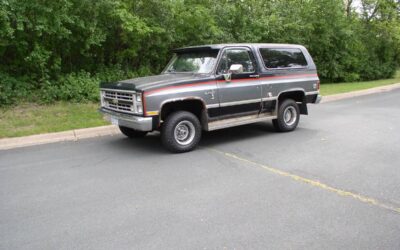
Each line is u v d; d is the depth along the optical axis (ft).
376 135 26.23
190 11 42.19
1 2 30.30
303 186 16.28
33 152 22.45
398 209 13.89
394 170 18.35
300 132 27.81
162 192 15.76
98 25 37.65
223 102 23.36
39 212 13.97
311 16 64.90
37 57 33.76
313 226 12.55
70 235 12.17
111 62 42.50
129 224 12.87
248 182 16.87
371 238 11.75
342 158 20.57
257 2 54.29
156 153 22.02
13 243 11.71
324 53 71.41
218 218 13.21
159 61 45.44
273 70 26.23
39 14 33.09
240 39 50.19
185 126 22.09
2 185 16.88
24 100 34.22
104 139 25.90
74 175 18.16
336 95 51.83
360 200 14.71
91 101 36.47
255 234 12.03
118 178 17.63
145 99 20.13
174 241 11.68
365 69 82.64
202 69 23.54
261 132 27.94
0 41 32.22
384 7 85.61
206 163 19.92
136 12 39.58
